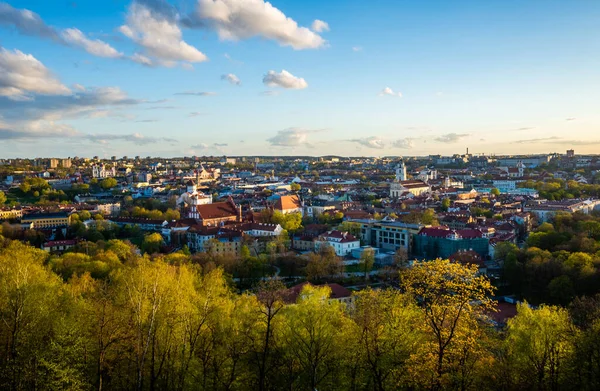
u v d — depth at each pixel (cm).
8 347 11362
